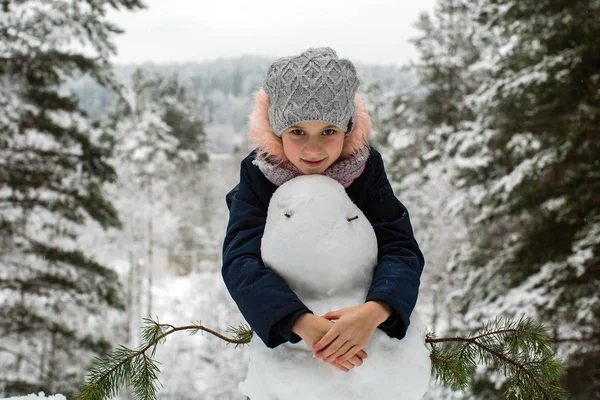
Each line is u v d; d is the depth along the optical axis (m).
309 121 1.15
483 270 7.08
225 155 60.28
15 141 7.14
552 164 5.89
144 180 23.36
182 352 13.07
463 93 15.41
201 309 13.77
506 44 6.93
